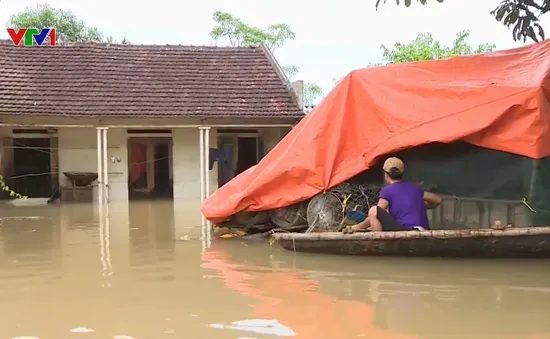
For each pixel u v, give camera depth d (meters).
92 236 9.46
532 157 7.00
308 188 8.25
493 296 5.34
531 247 6.60
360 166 8.07
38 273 6.53
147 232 9.93
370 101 8.12
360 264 6.88
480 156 7.46
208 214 9.16
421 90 7.83
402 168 7.35
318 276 6.26
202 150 17.20
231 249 8.09
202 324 4.57
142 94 17.91
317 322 4.58
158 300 5.31
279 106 18.22
